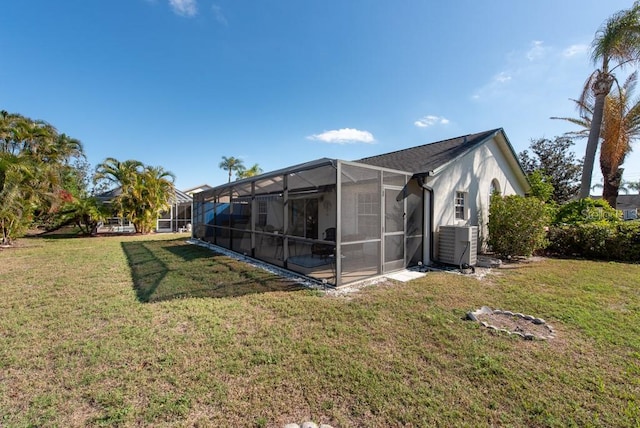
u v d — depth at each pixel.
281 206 9.09
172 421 2.22
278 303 4.97
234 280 6.59
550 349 3.37
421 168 8.59
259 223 9.50
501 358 3.17
